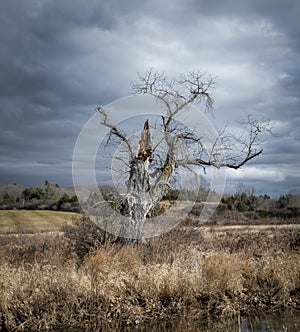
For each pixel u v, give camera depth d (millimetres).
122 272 9852
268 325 8617
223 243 14648
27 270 10188
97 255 10000
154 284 9508
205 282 9875
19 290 8914
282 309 9727
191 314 9109
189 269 10422
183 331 8266
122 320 8742
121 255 10844
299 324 8648
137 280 9695
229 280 9938
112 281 9406
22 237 15648
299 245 15109
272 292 10227
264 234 16969
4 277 9117
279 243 15234
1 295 8570
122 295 9273
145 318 8891
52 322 8430
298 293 10414
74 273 9727
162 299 9445
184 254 11977
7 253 12586
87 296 9016
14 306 8617
